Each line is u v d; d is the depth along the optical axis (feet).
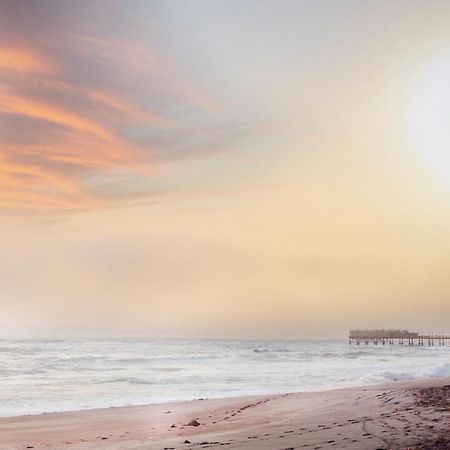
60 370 188.03
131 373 175.22
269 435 42.09
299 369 193.77
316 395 86.38
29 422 71.00
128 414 77.87
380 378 134.00
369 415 51.21
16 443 53.42
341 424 45.60
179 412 77.66
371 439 35.17
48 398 105.50
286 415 63.31
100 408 86.79
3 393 115.14
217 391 117.29
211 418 68.18
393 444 32.42
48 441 54.34
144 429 61.16
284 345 585.22
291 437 39.42
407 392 76.13
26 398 105.29
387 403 63.46
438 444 31.30
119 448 43.01
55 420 72.84
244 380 147.02
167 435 52.95
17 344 417.69
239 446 36.83
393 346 644.69
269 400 85.40
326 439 36.86
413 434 36.04
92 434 58.85
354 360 268.21
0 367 197.16
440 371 143.02
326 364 228.02
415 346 652.89
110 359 250.78
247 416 66.28
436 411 49.78
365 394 81.00
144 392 116.98
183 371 185.06
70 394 113.29
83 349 353.72
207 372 179.63
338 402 72.13
